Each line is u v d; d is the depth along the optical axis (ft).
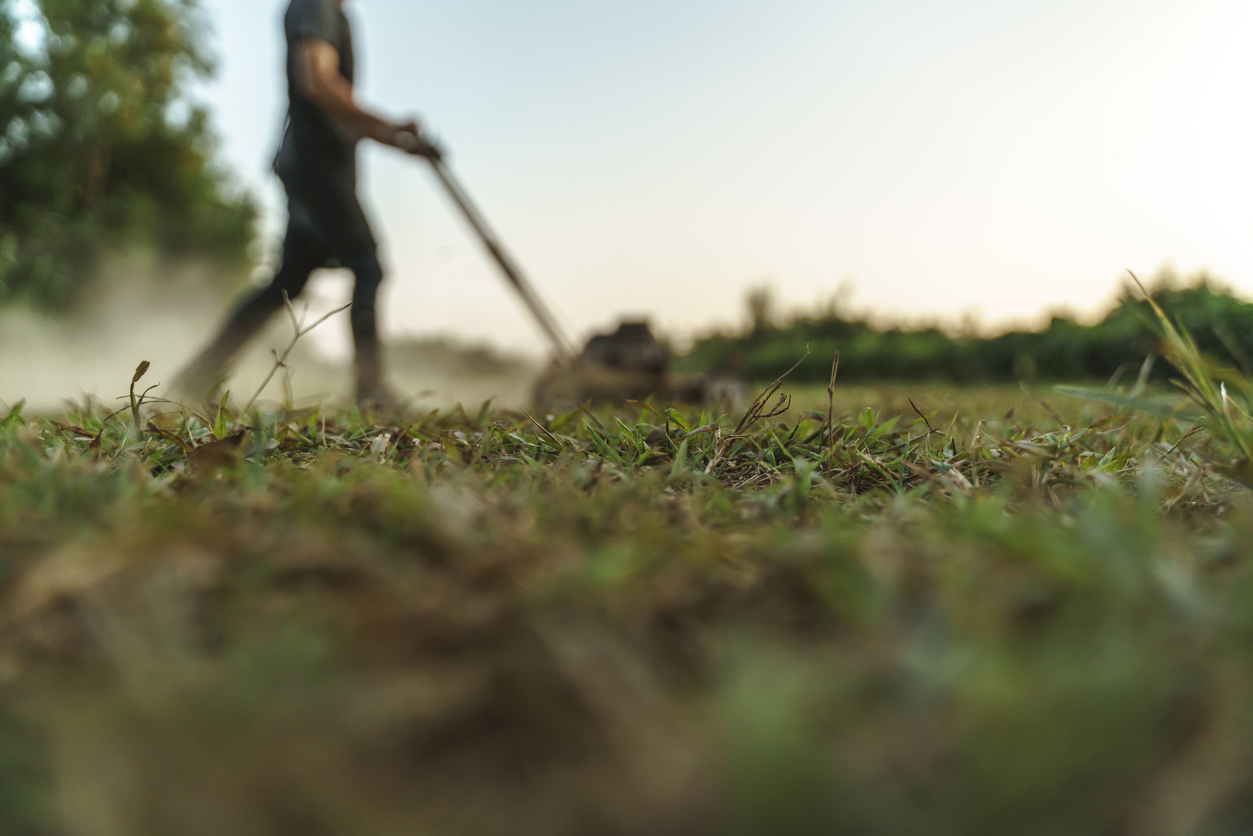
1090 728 0.83
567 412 4.34
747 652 0.99
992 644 1.08
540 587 1.28
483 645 1.21
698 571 1.53
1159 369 9.85
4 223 37.42
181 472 2.75
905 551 1.64
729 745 0.76
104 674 1.05
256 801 0.80
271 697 0.93
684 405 4.60
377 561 1.50
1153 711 0.94
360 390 9.39
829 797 0.74
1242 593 1.28
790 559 1.56
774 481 3.18
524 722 1.05
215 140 51.49
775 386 3.50
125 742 0.84
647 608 1.32
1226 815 0.92
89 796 0.83
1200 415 3.06
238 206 54.49
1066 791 0.80
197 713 0.85
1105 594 1.24
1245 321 17.51
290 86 9.32
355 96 9.16
